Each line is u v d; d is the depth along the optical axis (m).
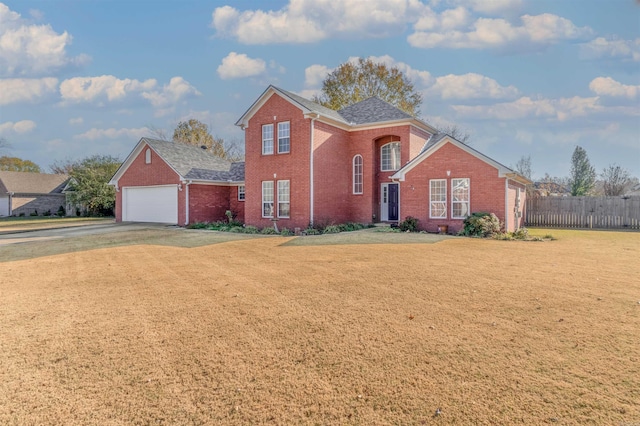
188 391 3.48
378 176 21.92
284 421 3.02
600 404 3.16
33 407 3.23
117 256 11.55
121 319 5.50
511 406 3.15
